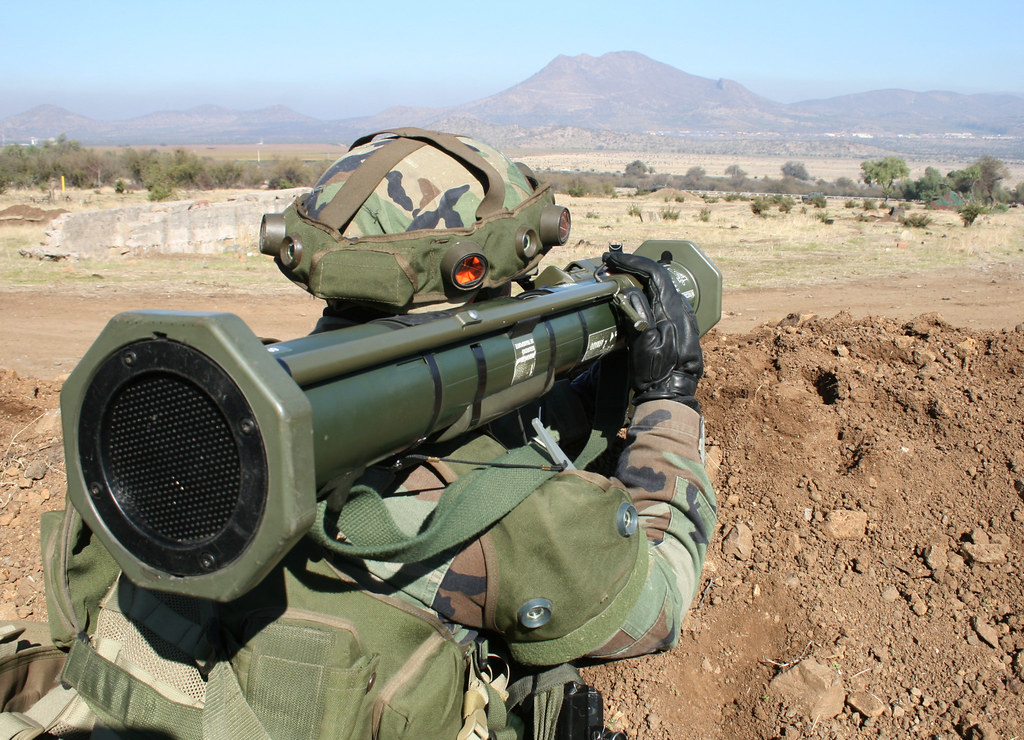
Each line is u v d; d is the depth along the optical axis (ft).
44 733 5.09
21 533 10.49
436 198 5.54
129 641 4.88
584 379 8.04
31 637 6.55
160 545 3.76
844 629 7.75
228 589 3.57
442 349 4.90
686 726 7.37
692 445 6.25
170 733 4.62
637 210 104.68
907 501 9.07
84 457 3.96
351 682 4.20
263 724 4.32
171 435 3.69
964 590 7.91
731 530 9.28
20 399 13.38
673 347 6.49
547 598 4.70
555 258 50.75
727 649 7.96
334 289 5.22
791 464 9.98
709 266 8.55
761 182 407.64
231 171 196.65
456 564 4.80
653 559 5.53
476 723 4.97
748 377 11.66
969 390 10.44
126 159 190.39
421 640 4.56
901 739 6.73
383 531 4.47
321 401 3.92
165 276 44.68
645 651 5.31
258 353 3.43
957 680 7.09
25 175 159.94
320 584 4.53
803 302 38.55
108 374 3.76
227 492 3.58
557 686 5.54
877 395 10.73
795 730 6.95
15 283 40.98
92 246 53.06
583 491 4.81
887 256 57.62
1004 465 9.13
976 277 47.57
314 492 3.52
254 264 50.90
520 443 6.81
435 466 5.25
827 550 8.75
